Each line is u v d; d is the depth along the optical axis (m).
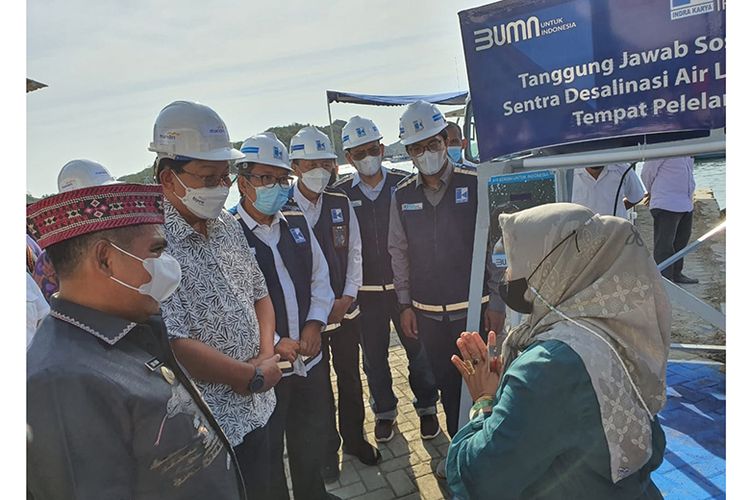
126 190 1.10
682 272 4.97
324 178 2.62
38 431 0.89
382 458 2.85
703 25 1.51
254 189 2.06
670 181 4.52
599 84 1.67
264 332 1.92
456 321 2.63
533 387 0.98
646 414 1.02
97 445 0.93
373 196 3.01
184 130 1.54
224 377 1.58
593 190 3.52
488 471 1.02
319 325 2.29
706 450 2.39
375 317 3.02
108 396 0.96
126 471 0.98
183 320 1.54
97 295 1.08
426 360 2.97
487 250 2.10
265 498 1.80
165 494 1.05
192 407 1.15
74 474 0.90
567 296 1.10
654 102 1.61
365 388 3.73
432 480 2.64
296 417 2.28
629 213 3.80
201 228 1.71
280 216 2.25
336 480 2.68
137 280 1.11
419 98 4.87
